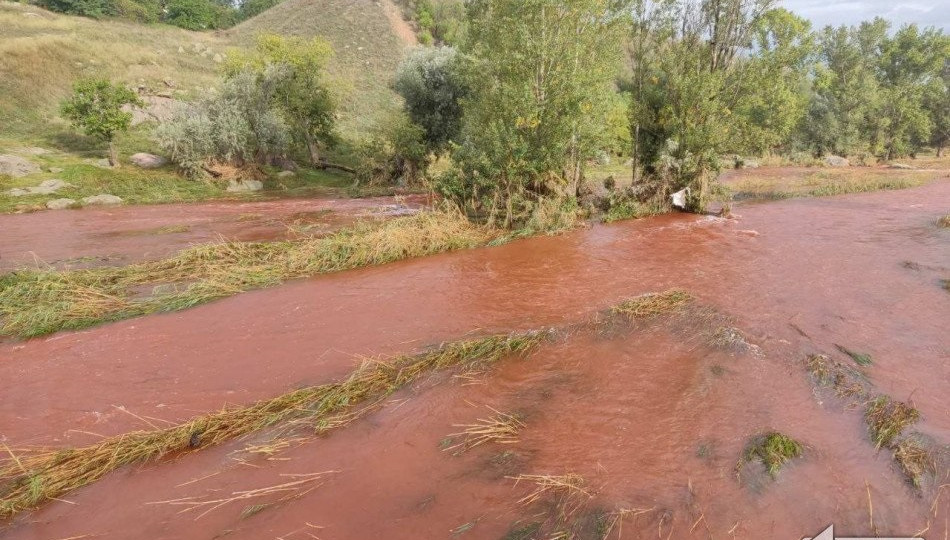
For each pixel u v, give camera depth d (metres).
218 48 48.75
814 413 4.75
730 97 16.45
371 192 22.38
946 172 26.30
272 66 26.25
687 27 16.48
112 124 21.83
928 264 9.16
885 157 37.00
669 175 15.94
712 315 6.95
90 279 9.70
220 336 7.21
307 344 6.84
